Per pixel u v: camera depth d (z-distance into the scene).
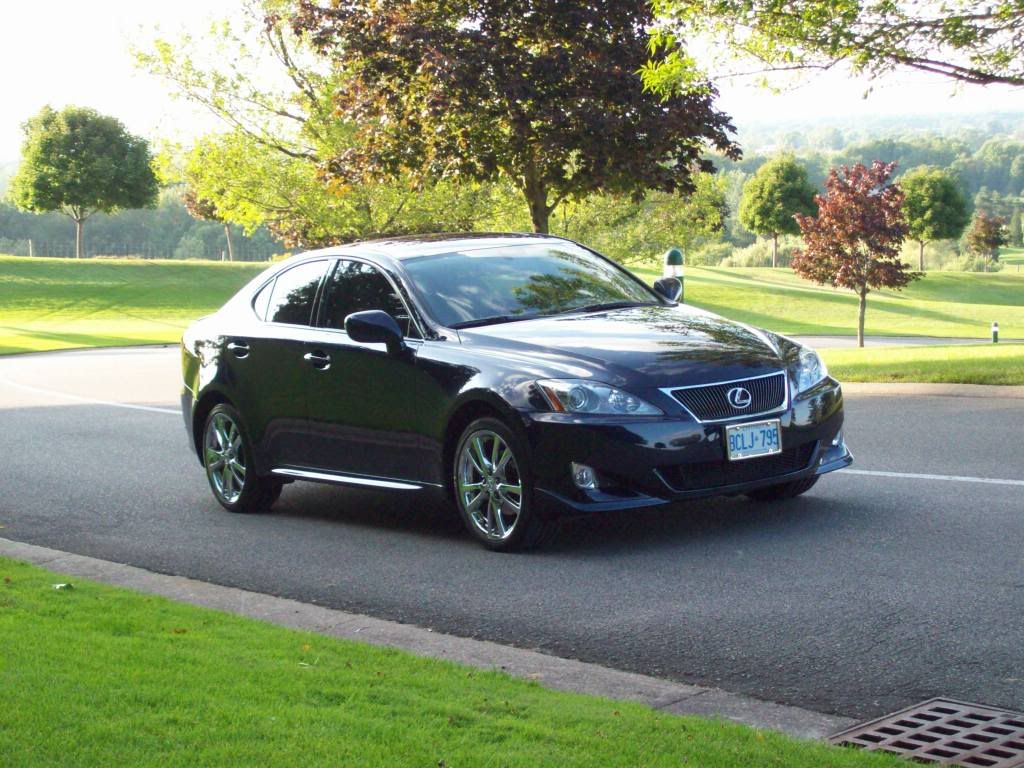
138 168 109.38
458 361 7.49
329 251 8.87
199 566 7.54
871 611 5.68
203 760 3.36
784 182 127.44
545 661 5.22
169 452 12.41
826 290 89.62
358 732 3.63
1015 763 3.79
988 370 14.46
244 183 31.36
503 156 20.62
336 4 22.69
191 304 71.19
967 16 13.82
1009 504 7.75
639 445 6.89
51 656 4.55
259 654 4.80
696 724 3.88
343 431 8.21
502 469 7.27
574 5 20.86
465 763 3.37
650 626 5.68
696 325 7.86
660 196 31.36
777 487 8.24
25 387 21.19
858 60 14.12
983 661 4.91
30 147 108.31
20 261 81.75
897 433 10.90
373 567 7.23
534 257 8.62
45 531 8.80
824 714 4.44
